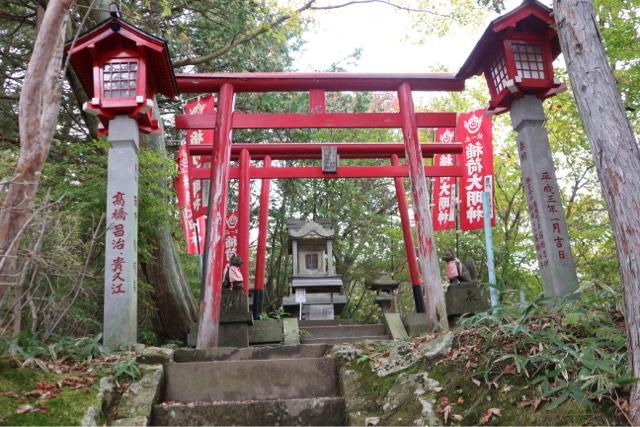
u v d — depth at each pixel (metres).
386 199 22.53
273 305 21.20
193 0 12.27
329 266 15.61
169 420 4.71
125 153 6.83
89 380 4.75
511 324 4.80
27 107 5.46
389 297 14.08
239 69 13.98
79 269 6.03
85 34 6.90
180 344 10.84
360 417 4.64
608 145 4.00
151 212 8.98
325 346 6.07
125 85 7.02
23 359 4.82
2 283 4.65
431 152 12.73
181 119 9.85
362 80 9.88
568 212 14.70
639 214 3.72
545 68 7.55
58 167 8.34
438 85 10.04
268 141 17.73
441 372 4.78
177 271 11.00
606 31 8.88
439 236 15.98
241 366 5.45
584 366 4.09
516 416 3.99
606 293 5.32
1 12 10.78
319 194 20.95
